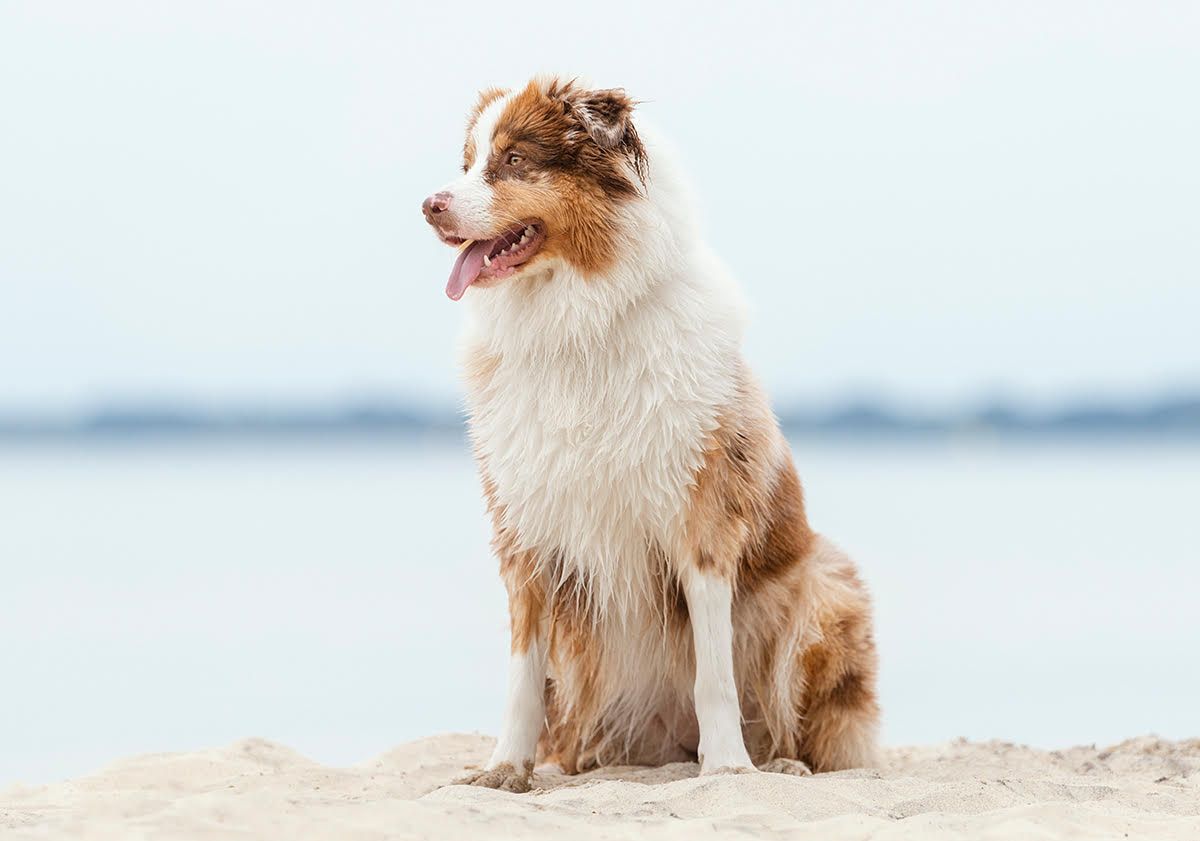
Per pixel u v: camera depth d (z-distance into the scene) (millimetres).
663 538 6418
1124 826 4746
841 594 6953
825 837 4559
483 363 6738
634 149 6355
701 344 6371
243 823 4617
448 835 4531
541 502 6461
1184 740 7996
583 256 6309
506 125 6449
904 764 7508
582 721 7043
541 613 6684
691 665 6824
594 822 4777
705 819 4746
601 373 6324
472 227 6270
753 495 6543
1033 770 6996
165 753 7438
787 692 6887
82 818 4793
